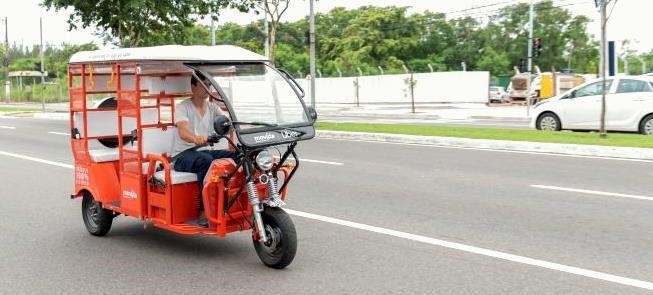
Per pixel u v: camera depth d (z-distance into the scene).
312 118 5.94
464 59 66.44
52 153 15.09
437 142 15.91
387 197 9.05
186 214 6.15
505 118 27.84
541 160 12.52
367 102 48.19
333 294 5.09
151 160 6.19
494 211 8.02
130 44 24.66
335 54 67.69
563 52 63.03
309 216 7.90
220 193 5.72
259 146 5.54
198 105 6.39
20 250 6.57
